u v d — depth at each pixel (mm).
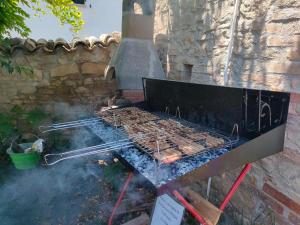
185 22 2994
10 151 3424
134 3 3000
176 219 1736
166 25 3453
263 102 1630
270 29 1859
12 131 3711
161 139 1702
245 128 1768
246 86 2117
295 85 1701
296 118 1711
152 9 3072
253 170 2135
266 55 1911
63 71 3826
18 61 3574
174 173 1305
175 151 1493
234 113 1813
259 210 2111
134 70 2969
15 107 3730
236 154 1458
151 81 2652
